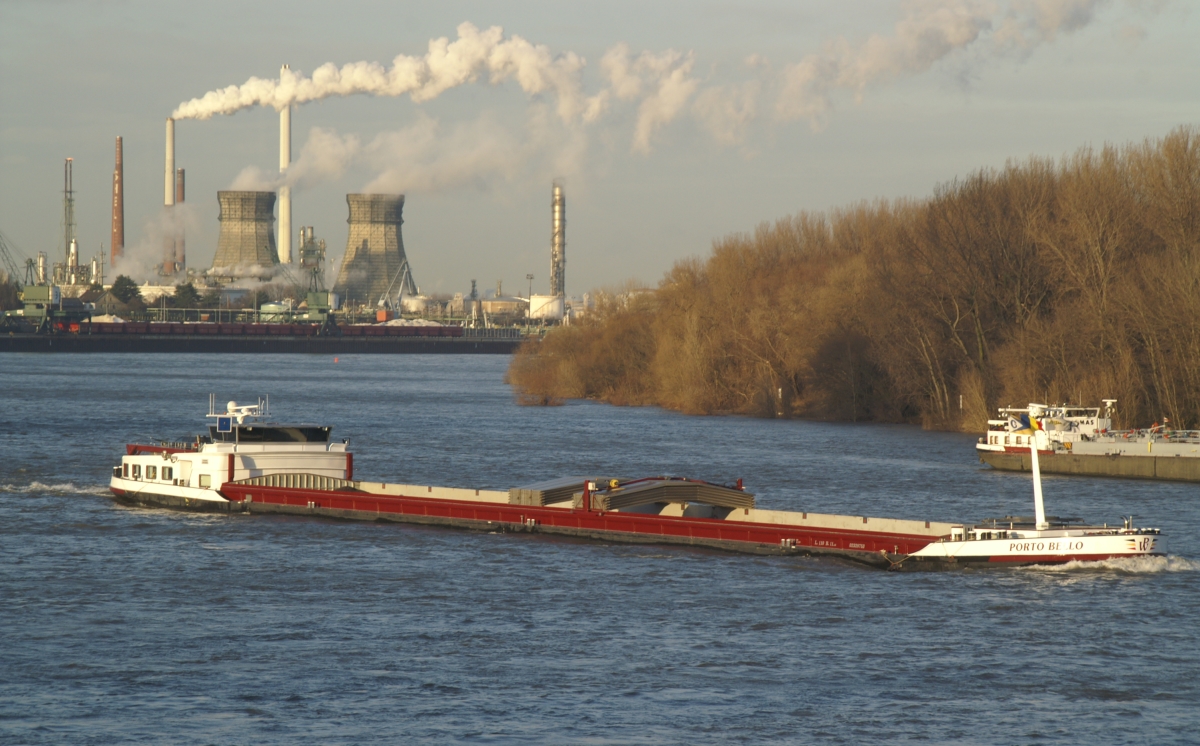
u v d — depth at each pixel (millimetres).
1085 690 181375
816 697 177625
